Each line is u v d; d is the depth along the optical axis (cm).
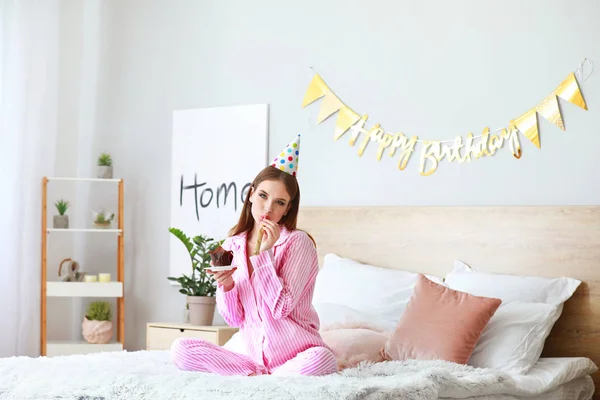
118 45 465
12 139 427
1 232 425
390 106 394
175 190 449
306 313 270
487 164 369
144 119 461
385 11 397
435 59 383
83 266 461
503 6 368
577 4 352
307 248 269
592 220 338
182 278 415
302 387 215
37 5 438
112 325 454
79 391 227
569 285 336
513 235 354
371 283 362
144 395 220
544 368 309
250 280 271
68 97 460
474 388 256
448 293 315
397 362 286
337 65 409
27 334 425
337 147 407
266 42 430
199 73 448
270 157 425
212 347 266
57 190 457
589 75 348
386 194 393
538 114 358
